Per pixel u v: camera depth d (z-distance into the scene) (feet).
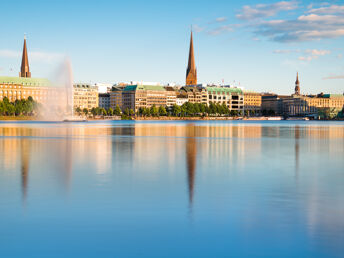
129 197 70.28
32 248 46.55
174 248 46.65
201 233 51.44
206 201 67.62
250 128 448.24
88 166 109.19
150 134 285.43
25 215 58.49
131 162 119.03
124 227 53.62
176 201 67.46
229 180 88.43
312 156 140.87
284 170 104.42
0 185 80.38
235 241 48.75
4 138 230.48
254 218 57.72
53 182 84.23
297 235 50.72
